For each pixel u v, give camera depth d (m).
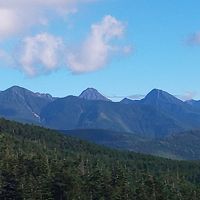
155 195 194.88
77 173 187.50
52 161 199.12
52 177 175.62
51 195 172.75
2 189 167.00
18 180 168.75
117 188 185.50
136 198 190.38
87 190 181.75
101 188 183.62
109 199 182.62
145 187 196.88
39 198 167.50
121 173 195.12
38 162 183.88
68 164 195.75
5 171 171.50
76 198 174.25
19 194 166.25
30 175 172.50
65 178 175.12
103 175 189.38
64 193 174.12
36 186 168.50
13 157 186.88
